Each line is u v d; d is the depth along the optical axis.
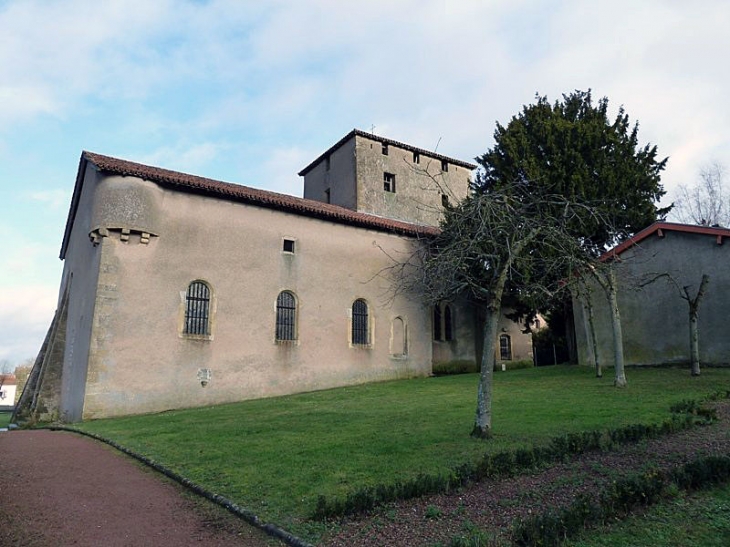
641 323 20.45
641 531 5.44
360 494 6.24
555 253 13.38
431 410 13.41
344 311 23.81
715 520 5.68
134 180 18.70
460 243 11.45
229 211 21.08
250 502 6.77
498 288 10.52
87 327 18.52
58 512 6.82
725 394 12.83
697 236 19.05
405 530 5.63
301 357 21.98
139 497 7.43
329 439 10.20
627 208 22.42
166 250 19.22
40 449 11.52
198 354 19.31
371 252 25.41
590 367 21.86
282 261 22.22
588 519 5.55
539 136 23.94
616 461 7.86
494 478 7.24
